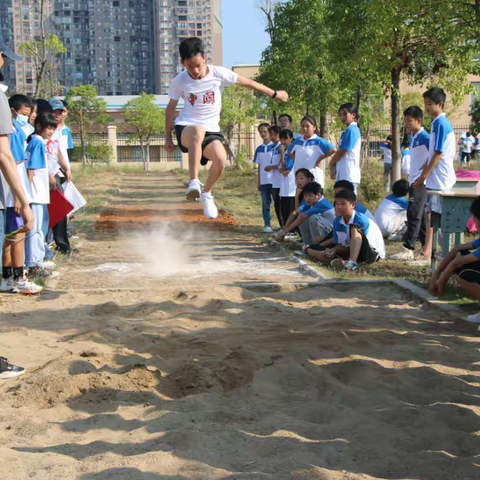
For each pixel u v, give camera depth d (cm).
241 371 454
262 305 633
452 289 671
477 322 569
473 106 3378
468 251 579
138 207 1783
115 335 545
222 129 3700
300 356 473
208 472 296
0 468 303
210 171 571
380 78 1490
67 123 4153
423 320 589
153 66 13512
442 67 1528
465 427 352
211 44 12469
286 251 971
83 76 13238
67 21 13000
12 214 675
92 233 1233
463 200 700
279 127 1145
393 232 1031
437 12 1121
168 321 587
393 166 1490
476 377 430
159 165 4434
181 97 586
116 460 310
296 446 325
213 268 862
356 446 329
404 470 302
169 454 315
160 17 12838
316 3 1852
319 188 950
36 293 695
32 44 2256
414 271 777
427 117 2936
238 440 332
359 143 946
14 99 756
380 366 444
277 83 2006
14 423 363
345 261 813
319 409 382
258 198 1953
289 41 1889
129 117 4269
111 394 408
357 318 596
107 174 3578
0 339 538
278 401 399
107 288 720
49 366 450
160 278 795
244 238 1155
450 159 810
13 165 470
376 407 387
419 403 396
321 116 1994
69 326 580
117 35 13262
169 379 443
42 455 317
